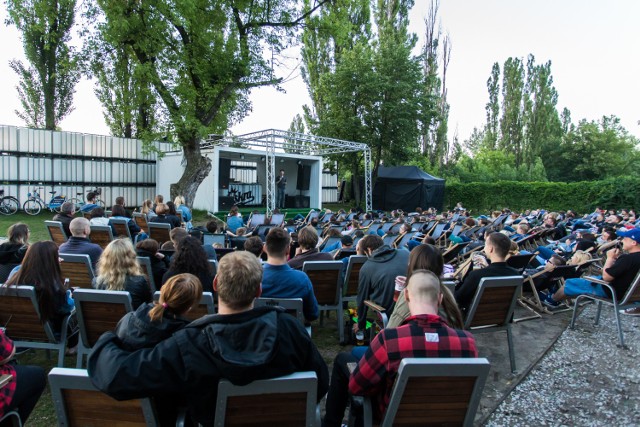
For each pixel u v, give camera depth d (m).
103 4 12.34
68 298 3.14
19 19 13.23
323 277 4.09
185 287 1.79
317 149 21.22
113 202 19.16
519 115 45.28
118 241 3.34
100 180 18.69
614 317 5.36
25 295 2.83
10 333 3.02
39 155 16.81
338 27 15.88
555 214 11.14
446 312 2.31
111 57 13.95
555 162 42.06
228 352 1.54
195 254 3.31
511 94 45.56
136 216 9.95
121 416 1.69
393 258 3.58
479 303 3.38
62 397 1.65
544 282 5.46
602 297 4.60
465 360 1.70
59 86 20.06
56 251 3.04
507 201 27.19
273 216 11.12
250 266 1.69
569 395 3.21
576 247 7.47
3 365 2.09
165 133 14.34
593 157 39.12
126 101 14.48
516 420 2.85
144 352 1.60
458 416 1.83
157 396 1.69
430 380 1.73
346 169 27.27
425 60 33.72
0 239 10.36
